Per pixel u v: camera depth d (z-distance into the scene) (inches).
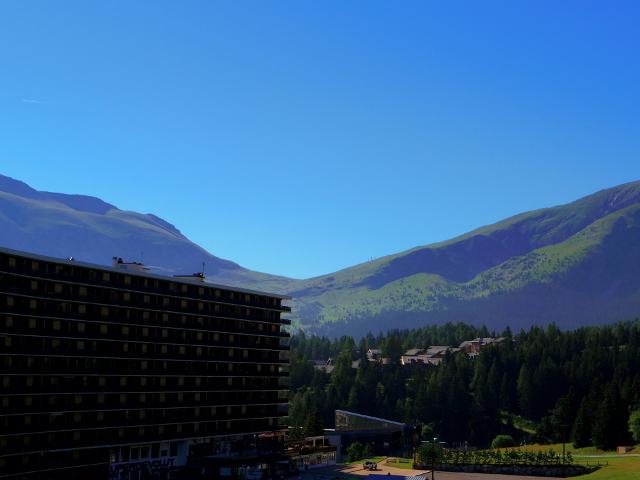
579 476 7017.7
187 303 7642.7
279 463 7854.3
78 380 6466.5
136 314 7066.9
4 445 5866.1
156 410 7219.5
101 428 6638.8
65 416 6353.3
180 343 7514.8
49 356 6210.6
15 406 5944.9
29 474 6018.7
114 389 6786.4
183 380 7544.3
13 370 5900.6
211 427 7859.3
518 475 7687.0
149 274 7194.9
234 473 7362.2
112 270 6786.4
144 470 7121.1
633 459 7810.0
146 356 7111.2
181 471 7504.9
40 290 6161.4
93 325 6633.9
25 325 6048.2
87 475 6555.1
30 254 6087.6
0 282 5861.2
